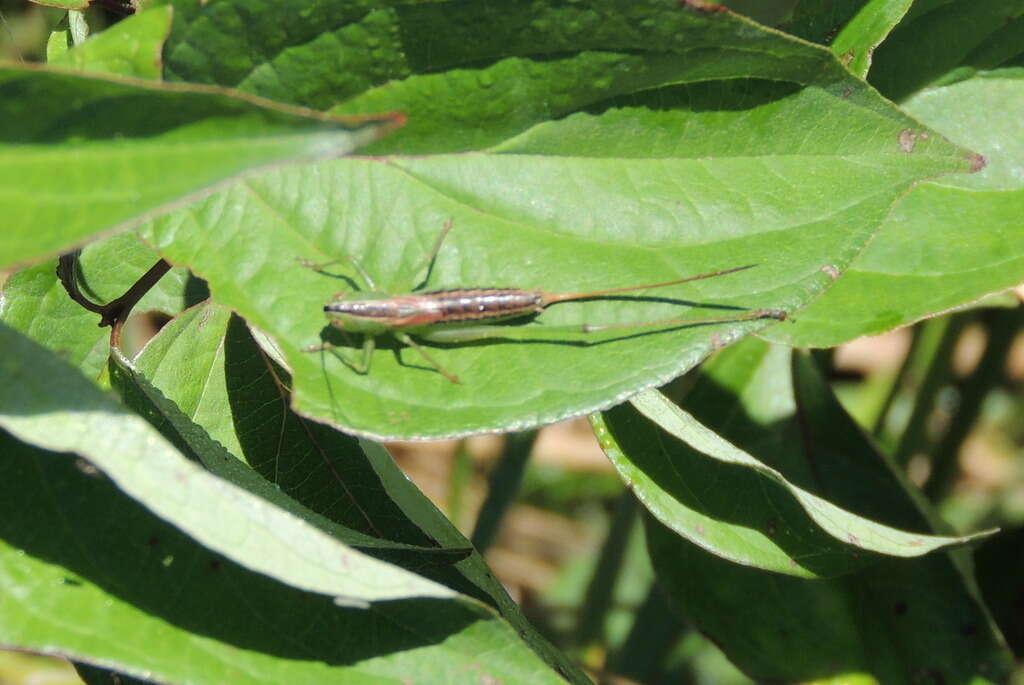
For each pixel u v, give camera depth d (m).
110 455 0.21
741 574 0.26
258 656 0.21
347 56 0.22
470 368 0.22
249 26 0.21
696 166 0.22
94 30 0.24
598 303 0.22
